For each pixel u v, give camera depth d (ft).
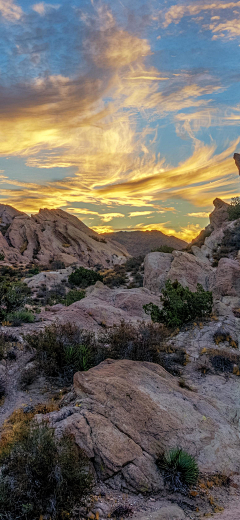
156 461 19.52
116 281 137.59
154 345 39.68
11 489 14.93
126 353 36.06
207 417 25.48
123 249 402.72
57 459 15.94
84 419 20.58
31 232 319.68
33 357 35.81
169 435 21.72
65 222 367.86
